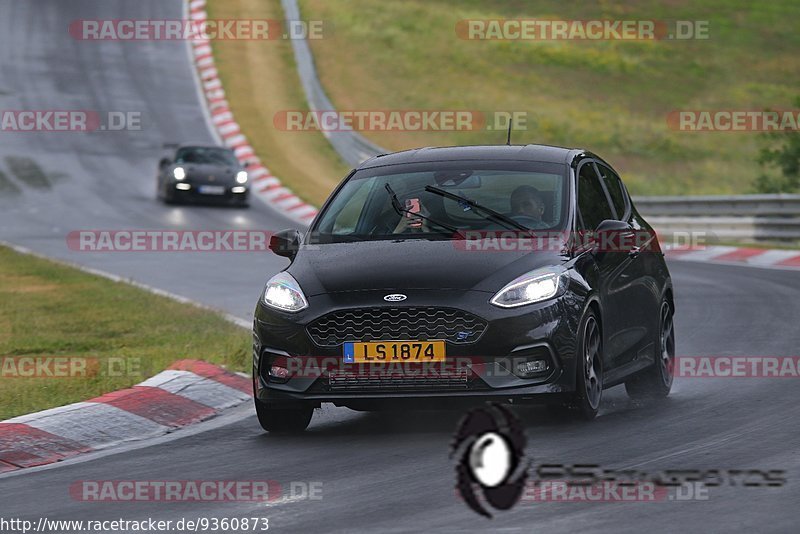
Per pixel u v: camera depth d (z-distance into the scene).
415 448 24.75
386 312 25.83
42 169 120.00
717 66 190.75
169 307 50.59
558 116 159.38
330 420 29.42
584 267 27.52
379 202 29.47
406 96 163.00
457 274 26.30
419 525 18.27
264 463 24.08
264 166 122.38
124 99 154.62
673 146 150.75
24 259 68.81
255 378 27.11
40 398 31.69
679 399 30.66
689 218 84.25
